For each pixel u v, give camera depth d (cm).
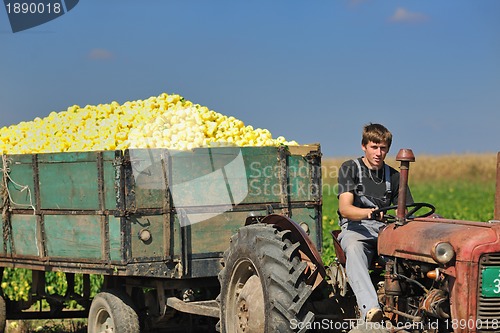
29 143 1152
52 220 1037
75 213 993
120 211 917
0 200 1127
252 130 1102
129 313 1005
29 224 1080
